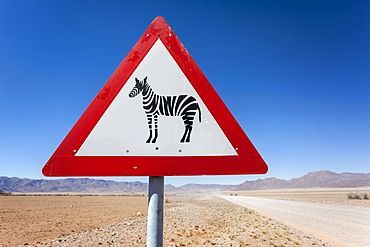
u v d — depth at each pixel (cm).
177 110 156
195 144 152
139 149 151
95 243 881
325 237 973
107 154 150
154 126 153
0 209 2870
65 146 150
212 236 1026
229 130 154
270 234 1062
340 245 827
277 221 1502
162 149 151
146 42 165
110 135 152
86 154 150
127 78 159
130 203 4231
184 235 1048
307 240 914
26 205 3644
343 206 2758
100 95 157
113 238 971
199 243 855
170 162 150
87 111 154
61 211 2598
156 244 143
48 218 1931
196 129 153
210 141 152
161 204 149
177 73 160
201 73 160
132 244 848
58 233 1222
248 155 151
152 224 145
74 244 876
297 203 3638
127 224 1403
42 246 867
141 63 161
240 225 1362
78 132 152
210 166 150
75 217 1986
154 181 151
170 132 153
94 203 4231
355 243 859
